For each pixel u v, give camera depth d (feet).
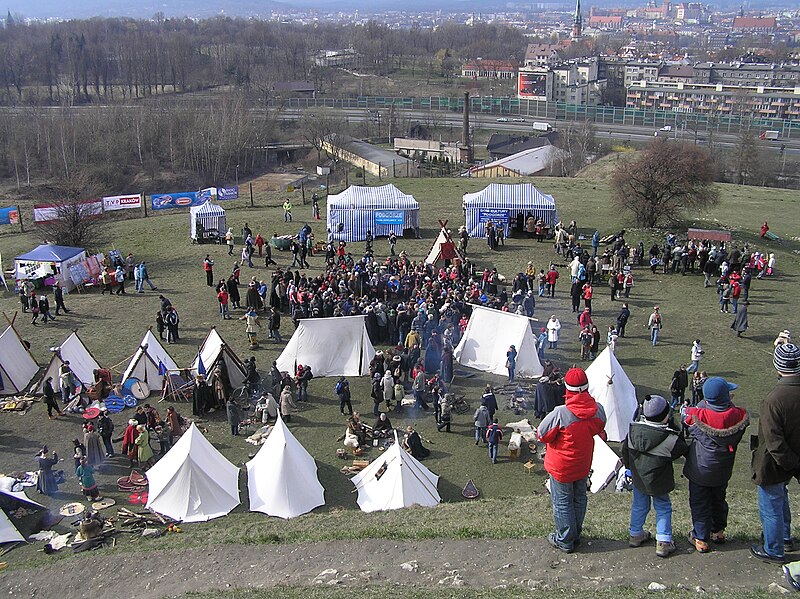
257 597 38.14
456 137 480.23
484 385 97.45
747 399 91.76
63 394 90.33
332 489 73.46
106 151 351.05
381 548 42.60
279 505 68.33
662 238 159.33
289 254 158.40
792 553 30.68
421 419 88.48
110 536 64.03
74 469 76.59
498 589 32.09
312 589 37.83
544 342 104.42
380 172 346.54
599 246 159.74
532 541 36.94
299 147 422.00
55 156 342.23
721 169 335.67
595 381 85.66
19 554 61.36
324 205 211.00
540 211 165.48
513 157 363.56
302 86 612.29
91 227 168.45
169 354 102.53
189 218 197.36
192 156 365.40
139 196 200.85
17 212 193.36
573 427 31.96
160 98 505.25
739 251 145.18
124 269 143.13
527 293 119.55
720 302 126.41
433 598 32.65
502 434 83.61
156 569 47.34
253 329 108.88
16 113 405.59
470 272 137.69
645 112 496.64
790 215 196.34
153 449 79.56
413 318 106.63
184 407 91.40
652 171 163.53
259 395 91.66
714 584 29.22
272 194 244.42
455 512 58.95
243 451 80.89
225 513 68.44
